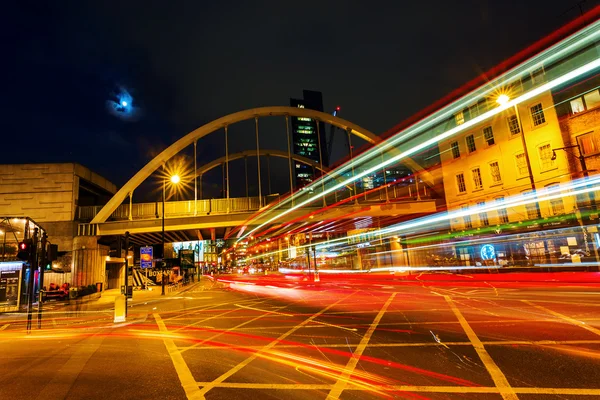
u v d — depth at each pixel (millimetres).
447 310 11984
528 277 24000
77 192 41250
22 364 7402
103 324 13289
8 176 40062
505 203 32531
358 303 15453
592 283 18422
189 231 44781
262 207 41469
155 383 5734
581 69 26797
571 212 26891
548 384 4902
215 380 5766
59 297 29047
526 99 30719
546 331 8109
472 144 36812
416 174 45812
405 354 6809
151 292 34031
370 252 53438
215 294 26703
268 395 4965
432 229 42031
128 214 40406
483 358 6273
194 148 47844
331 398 4742
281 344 8273
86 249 36688
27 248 12469
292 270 79250
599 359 5934
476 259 35156
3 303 23344
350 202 43000
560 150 28125
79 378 6176
